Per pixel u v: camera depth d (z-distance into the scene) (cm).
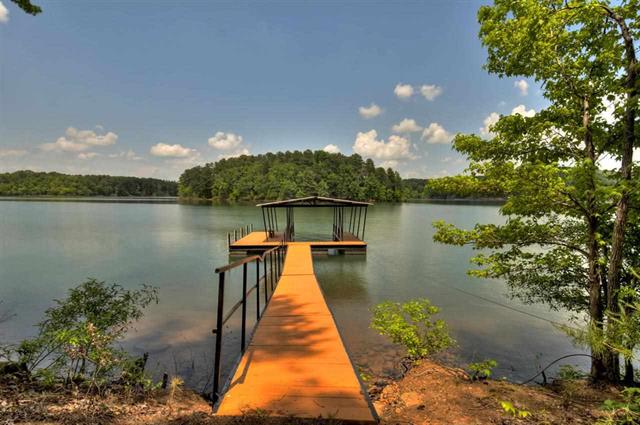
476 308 803
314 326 466
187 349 560
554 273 510
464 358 547
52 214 4025
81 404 232
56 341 301
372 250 1677
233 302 835
